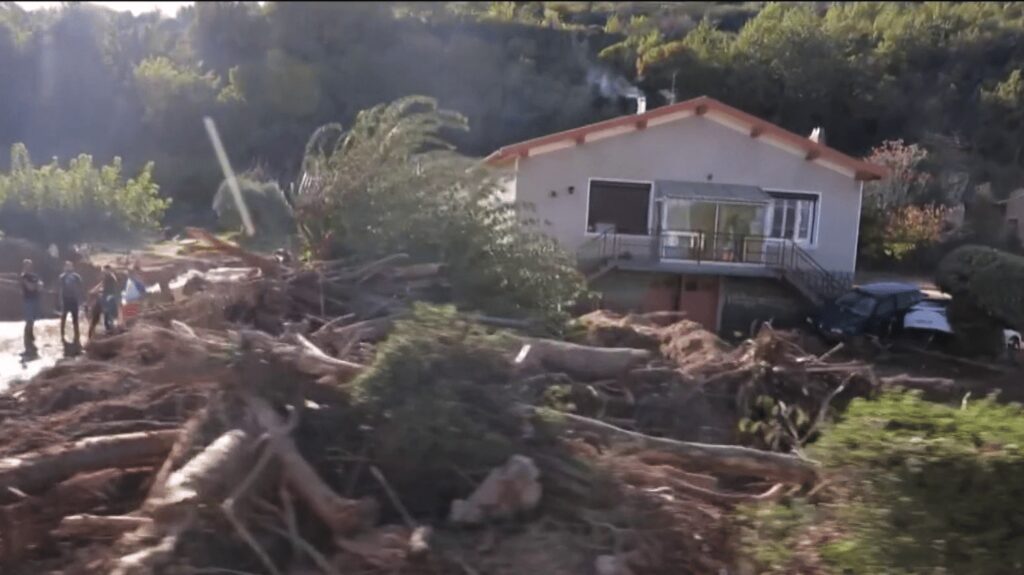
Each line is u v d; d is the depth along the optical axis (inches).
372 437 222.7
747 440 327.3
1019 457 180.5
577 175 870.4
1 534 211.5
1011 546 181.2
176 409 273.7
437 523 205.5
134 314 432.1
